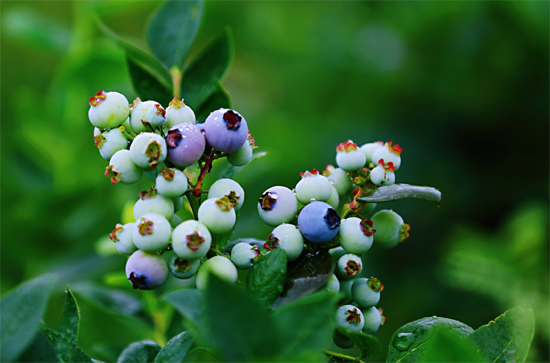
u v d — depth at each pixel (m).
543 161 1.54
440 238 1.58
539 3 1.34
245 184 1.01
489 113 1.55
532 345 0.97
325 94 1.81
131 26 1.83
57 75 1.16
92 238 1.07
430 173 1.59
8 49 1.74
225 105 0.64
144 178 0.67
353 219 0.59
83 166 1.15
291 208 0.59
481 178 1.60
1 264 1.15
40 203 1.06
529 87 1.47
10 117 1.71
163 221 0.57
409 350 0.59
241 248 0.58
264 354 0.54
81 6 1.19
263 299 0.57
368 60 1.70
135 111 0.59
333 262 0.59
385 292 1.52
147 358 0.62
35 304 0.55
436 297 1.42
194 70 0.66
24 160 1.21
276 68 1.93
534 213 1.25
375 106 1.76
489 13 1.43
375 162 0.61
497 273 1.10
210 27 1.93
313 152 1.63
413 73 1.61
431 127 1.65
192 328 0.55
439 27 1.54
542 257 1.18
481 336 0.58
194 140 0.58
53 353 0.56
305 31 1.86
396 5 1.67
